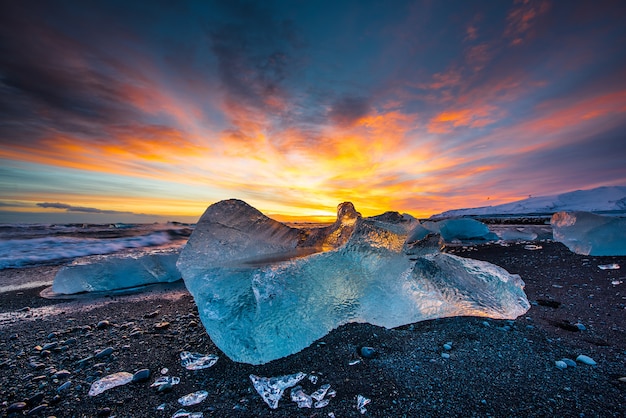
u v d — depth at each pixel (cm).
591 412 174
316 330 282
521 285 404
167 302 443
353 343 274
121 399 202
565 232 732
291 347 259
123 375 230
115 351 276
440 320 324
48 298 469
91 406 196
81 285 502
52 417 185
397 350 261
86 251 924
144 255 579
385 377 220
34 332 328
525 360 238
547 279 488
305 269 312
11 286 546
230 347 252
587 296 397
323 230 505
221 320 262
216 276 297
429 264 371
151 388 215
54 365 252
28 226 1524
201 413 186
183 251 330
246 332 254
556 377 212
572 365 227
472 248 866
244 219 395
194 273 313
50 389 215
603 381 205
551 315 335
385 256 350
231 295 278
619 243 629
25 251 883
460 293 343
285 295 280
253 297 274
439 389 203
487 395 194
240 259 361
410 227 563
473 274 365
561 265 582
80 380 227
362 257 342
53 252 878
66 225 1641
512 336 282
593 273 511
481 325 308
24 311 404
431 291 339
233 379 225
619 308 351
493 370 225
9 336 317
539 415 173
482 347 262
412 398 194
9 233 1227
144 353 271
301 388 208
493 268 385
